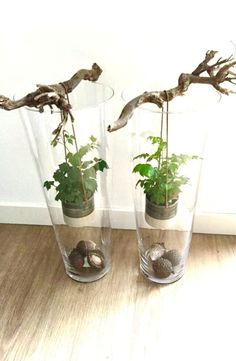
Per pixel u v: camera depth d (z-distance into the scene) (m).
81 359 0.73
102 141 0.80
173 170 0.76
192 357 0.73
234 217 1.00
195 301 0.84
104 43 0.79
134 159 0.81
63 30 0.78
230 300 0.84
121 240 1.04
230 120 0.84
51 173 0.82
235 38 0.76
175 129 0.75
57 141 0.74
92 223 0.89
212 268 0.93
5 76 0.85
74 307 0.84
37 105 0.65
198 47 0.78
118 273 0.93
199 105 0.77
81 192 0.80
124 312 0.82
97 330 0.78
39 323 0.81
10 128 0.92
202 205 1.00
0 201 1.07
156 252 0.89
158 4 0.74
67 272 0.93
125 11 0.75
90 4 0.75
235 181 0.94
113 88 0.84
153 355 0.73
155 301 0.85
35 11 0.76
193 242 1.01
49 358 0.73
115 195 1.01
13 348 0.75
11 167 0.99
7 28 0.78
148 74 0.82
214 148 0.89
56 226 0.91
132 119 0.76
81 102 0.83
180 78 0.68
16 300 0.86
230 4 0.72
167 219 0.82
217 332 0.77
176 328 0.78
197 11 0.74
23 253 1.01
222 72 0.65
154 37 0.77
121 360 0.72
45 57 0.82
